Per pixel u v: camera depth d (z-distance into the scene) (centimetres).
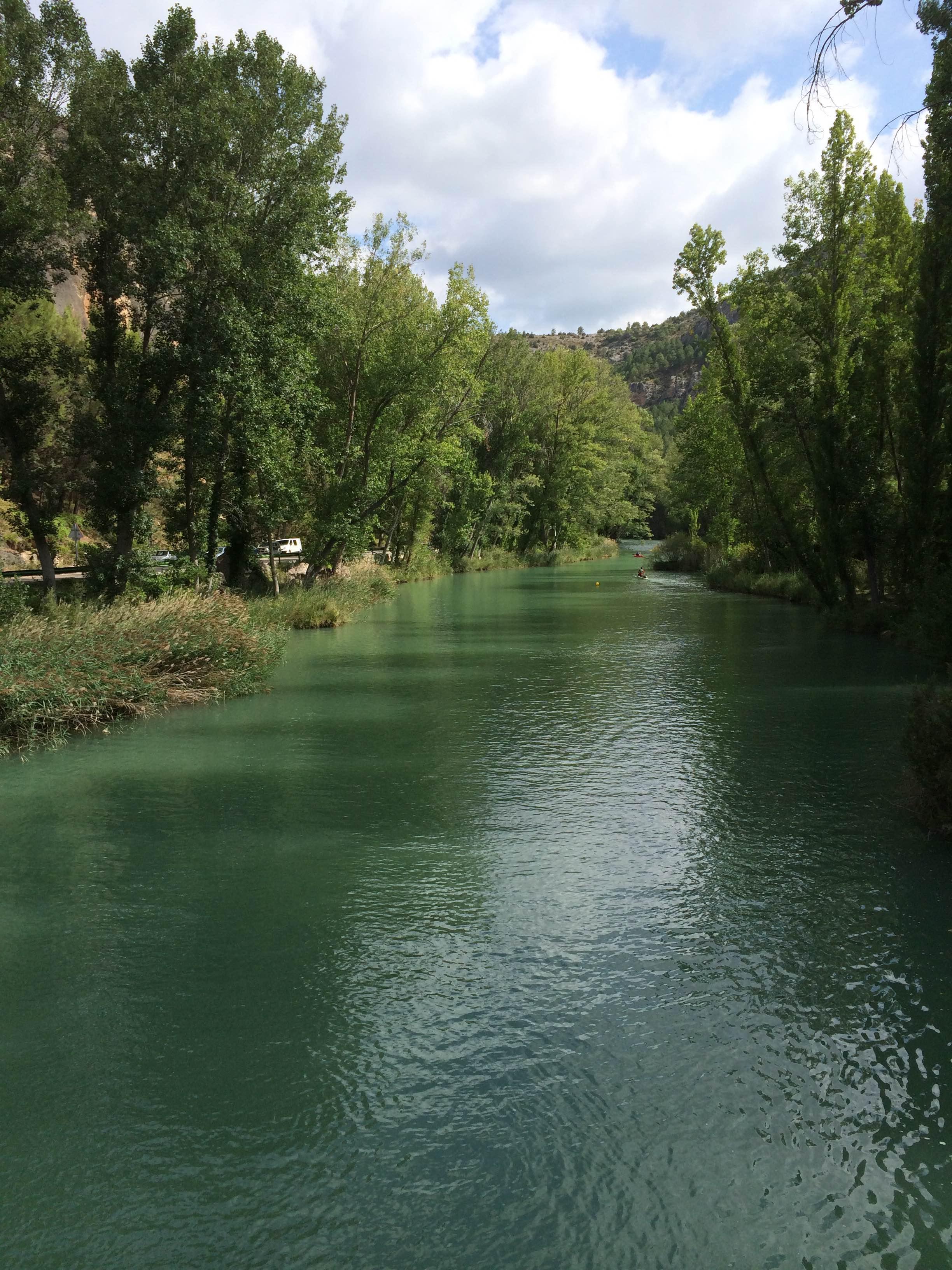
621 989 538
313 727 1284
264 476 2497
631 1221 356
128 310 2300
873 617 2395
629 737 1198
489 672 1783
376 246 3123
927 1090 437
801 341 2939
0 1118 426
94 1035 496
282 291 2275
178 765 1078
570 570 6262
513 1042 482
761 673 1738
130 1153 400
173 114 2052
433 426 3562
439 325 3238
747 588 4000
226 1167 390
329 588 3088
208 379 2094
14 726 1170
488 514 6197
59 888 706
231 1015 515
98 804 922
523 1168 388
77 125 2027
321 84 2295
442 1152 398
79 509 2884
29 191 1862
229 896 686
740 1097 434
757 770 1026
